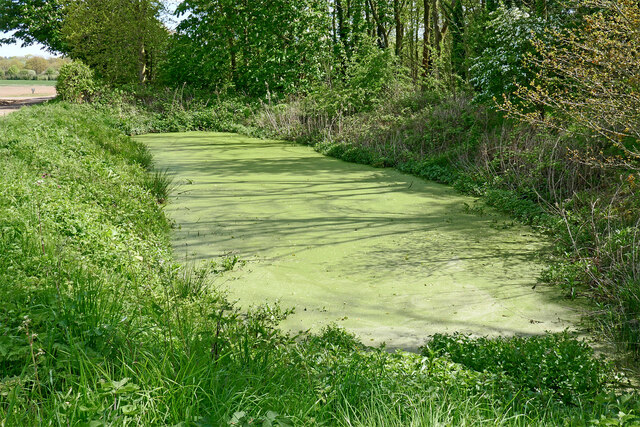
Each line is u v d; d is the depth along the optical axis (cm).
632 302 645
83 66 2722
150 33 3055
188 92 2772
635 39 787
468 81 1803
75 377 333
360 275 784
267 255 855
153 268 707
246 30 2755
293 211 1094
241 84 2834
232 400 327
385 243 916
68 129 1508
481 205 1140
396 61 2450
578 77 860
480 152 1373
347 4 2759
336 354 459
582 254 816
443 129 1611
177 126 2391
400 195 1223
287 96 2545
